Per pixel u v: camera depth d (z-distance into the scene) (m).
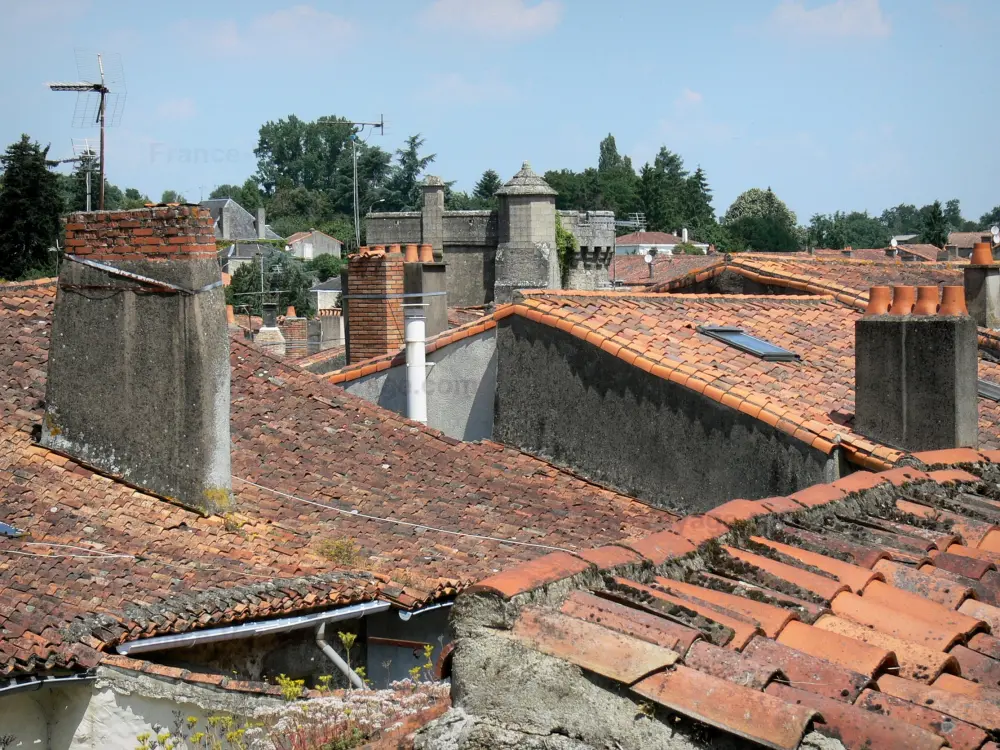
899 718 3.98
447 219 38.44
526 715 3.93
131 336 10.81
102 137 14.38
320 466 12.77
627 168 120.06
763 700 3.73
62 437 11.12
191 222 10.65
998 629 5.27
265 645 9.46
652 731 3.77
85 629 8.23
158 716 8.20
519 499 13.11
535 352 14.73
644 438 13.69
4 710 8.03
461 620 4.18
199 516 10.59
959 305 11.51
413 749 4.01
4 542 9.45
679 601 4.61
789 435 12.33
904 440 11.69
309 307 63.41
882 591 5.38
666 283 21.28
